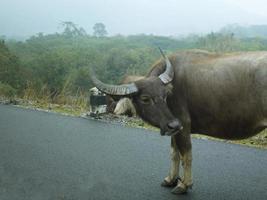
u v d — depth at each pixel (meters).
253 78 3.94
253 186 4.66
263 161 5.59
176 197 4.31
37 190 4.43
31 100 10.87
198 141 6.60
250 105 3.98
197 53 4.46
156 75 4.54
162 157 5.78
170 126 4.10
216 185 4.68
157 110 4.20
